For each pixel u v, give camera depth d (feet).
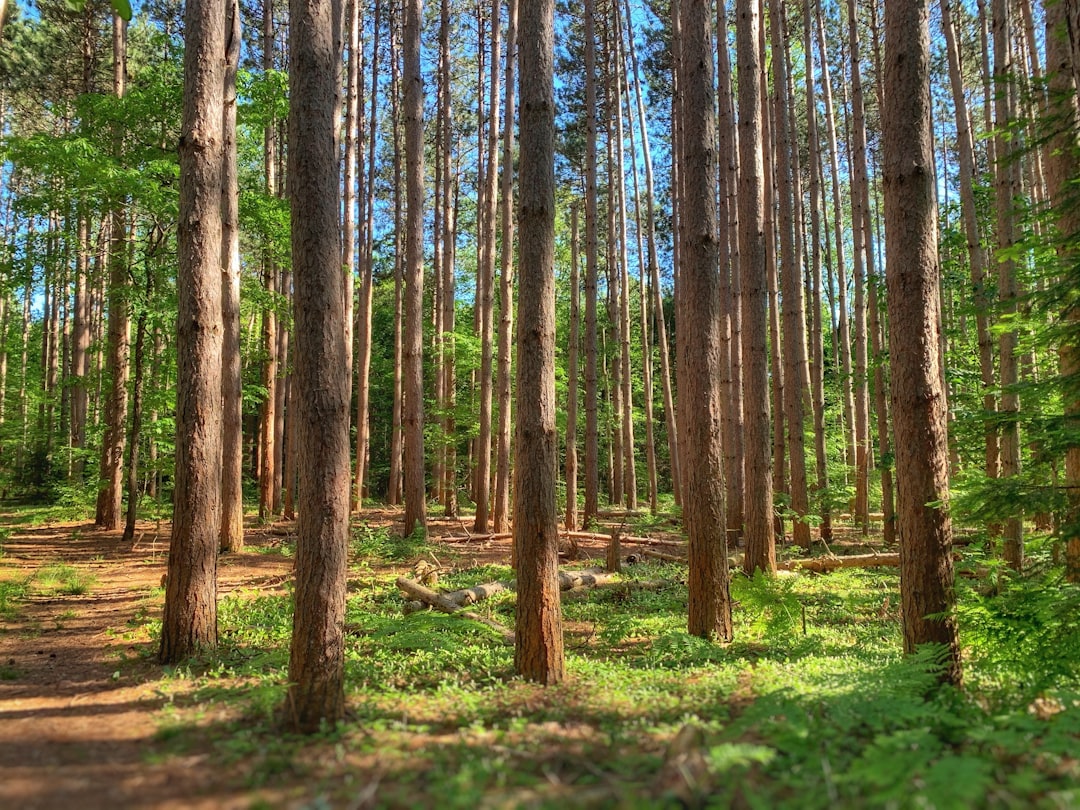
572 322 63.62
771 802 9.51
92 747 13.80
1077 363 19.01
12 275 47.14
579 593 37.09
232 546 48.34
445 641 23.30
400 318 84.43
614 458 102.06
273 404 68.28
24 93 90.94
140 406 53.01
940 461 17.79
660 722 14.87
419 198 54.44
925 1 18.51
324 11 17.40
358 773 11.79
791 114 69.41
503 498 58.03
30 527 63.72
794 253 50.93
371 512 75.92
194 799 10.85
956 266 45.55
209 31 23.66
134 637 25.89
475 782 10.80
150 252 47.37
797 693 15.24
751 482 35.37
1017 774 9.93
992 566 23.95
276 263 58.39
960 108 41.16
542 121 20.29
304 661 15.23
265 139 61.57
